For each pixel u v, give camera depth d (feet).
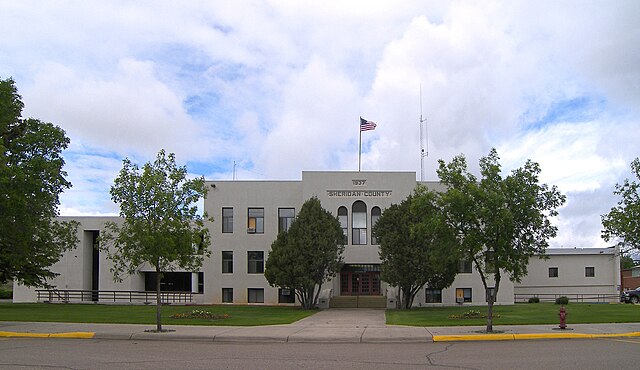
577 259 189.98
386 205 150.92
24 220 99.55
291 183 158.40
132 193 75.10
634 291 159.02
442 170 74.79
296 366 46.91
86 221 175.42
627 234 78.54
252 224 158.30
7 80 108.58
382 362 49.11
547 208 74.74
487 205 71.36
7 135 108.47
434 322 87.56
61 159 114.93
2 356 52.70
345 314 114.62
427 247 123.95
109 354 54.65
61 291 165.48
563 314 74.33
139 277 178.81
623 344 61.00
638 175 78.64
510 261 73.10
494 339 67.31
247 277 156.66
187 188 77.05
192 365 47.52
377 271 151.23
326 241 129.80
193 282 174.91
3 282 144.66
